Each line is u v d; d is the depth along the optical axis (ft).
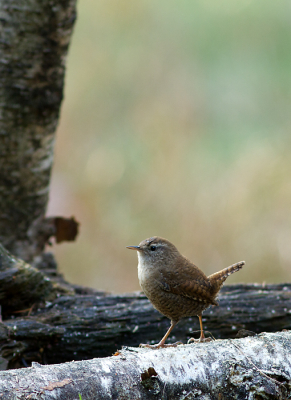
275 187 43.16
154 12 60.75
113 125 53.78
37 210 30.91
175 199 45.42
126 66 57.16
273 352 17.16
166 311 21.62
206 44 58.80
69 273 43.09
